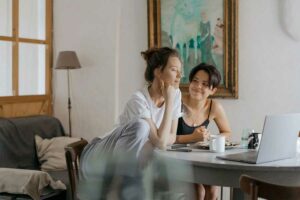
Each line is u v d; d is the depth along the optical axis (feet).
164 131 7.27
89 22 15.25
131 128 5.01
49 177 10.48
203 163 6.73
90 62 15.31
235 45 12.63
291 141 7.14
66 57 14.61
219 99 13.07
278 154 6.97
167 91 7.32
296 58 11.93
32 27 15.37
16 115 14.79
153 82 7.45
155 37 13.88
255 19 12.44
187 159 6.90
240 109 12.80
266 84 12.39
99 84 15.23
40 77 15.75
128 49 14.62
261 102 12.50
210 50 13.03
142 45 14.37
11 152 12.89
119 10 14.70
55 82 16.07
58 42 15.87
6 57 14.51
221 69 12.88
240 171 6.61
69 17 15.60
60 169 13.28
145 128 5.09
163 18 13.74
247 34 12.58
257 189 5.53
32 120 14.10
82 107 15.58
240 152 7.75
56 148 13.67
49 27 15.84
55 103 16.12
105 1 14.93
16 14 14.73
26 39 15.07
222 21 12.80
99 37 15.11
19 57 14.89
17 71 14.80
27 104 15.21
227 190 12.48
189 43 13.35
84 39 15.38
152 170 3.44
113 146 4.67
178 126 9.69
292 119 6.95
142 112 7.18
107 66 15.02
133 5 14.46
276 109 12.29
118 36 14.78
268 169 6.50
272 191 5.41
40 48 15.67
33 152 13.67
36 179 10.03
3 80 14.43
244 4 12.58
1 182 10.01
